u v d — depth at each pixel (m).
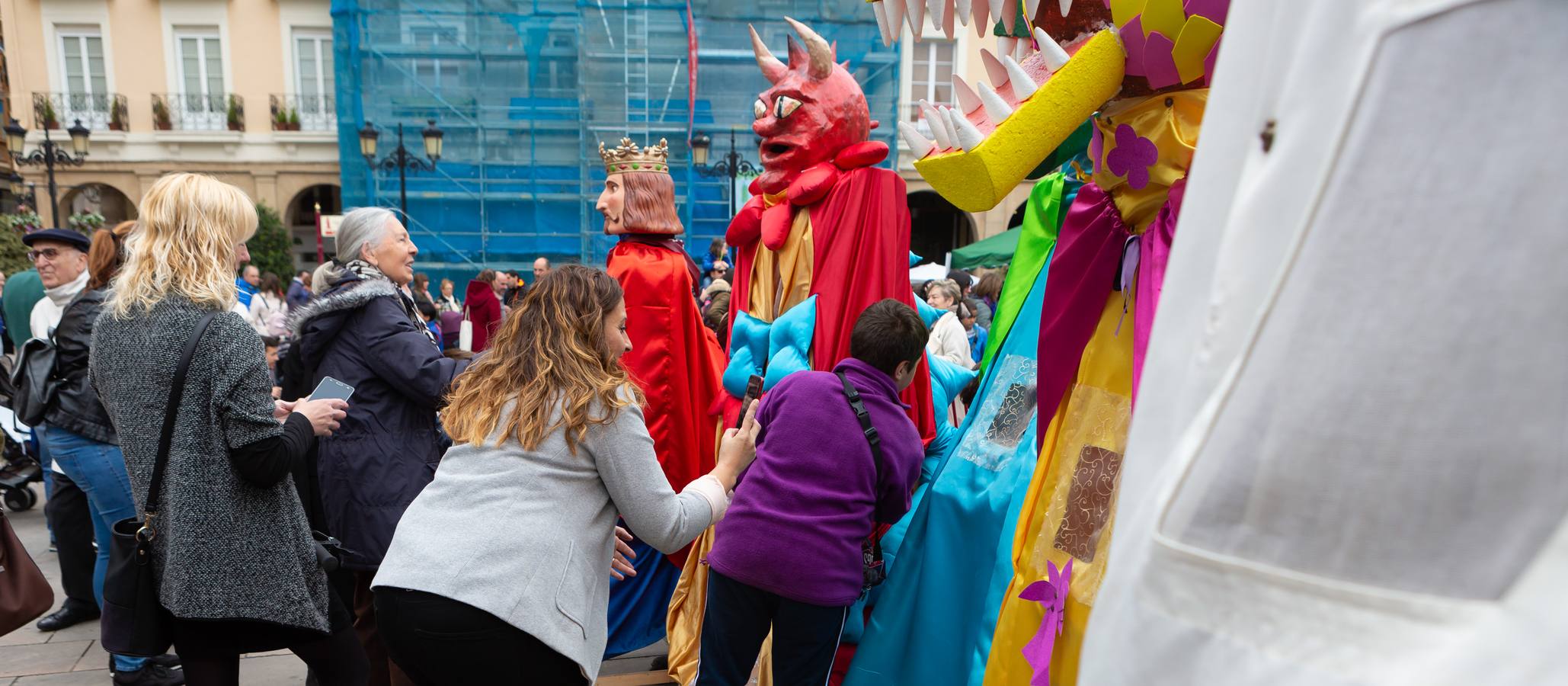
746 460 2.13
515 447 1.81
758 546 2.18
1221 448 0.55
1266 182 0.57
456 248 18.50
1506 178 0.45
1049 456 2.11
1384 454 0.48
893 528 2.64
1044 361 2.16
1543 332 0.44
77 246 3.74
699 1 16.97
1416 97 0.48
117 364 2.03
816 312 2.88
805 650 2.23
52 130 19.69
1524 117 0.45
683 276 3.39
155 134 19.77
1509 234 0.45
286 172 20.16
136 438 2.01
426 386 2.55
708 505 1.97
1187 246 0.66
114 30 19.62
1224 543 0.54
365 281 2.65
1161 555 0.58
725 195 17.17
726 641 2.30
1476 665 0.44
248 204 2.18
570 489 1.80
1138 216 2.01
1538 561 0.44
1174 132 1.84
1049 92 1.78
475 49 18.19
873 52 16.03
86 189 20.91
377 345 2.57
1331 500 0.49
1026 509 2.11
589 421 1.78
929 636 2.32
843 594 2.18
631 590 3.40
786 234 3.03
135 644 2.02
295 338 2.89
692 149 12.69
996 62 2.05
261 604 2.04
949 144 1.88
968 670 2.23
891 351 2.29
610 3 16.84
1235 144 0.63
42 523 5.33
